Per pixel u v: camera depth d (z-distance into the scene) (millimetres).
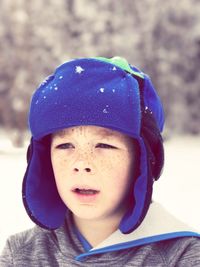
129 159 730
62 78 722
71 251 772
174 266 738
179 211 4391
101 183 714
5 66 16047
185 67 19844
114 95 702
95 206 721
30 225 3709
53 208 796
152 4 19469
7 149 12367
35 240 824
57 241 801
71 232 791
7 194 5531
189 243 749
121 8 19531
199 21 19859
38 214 783
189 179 6766
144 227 754
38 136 749
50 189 801
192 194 5414
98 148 713
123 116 699
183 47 19734
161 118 808
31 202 781
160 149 757
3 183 6586
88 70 718
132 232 750
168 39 19609
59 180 738
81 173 712
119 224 757
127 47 19109
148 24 19391
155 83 19375
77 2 19344
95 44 19062
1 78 16453
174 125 19703
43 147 797
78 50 18781
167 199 5098
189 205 4707
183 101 19812
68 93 705
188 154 11625
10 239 844
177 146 14750
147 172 711
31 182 785
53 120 709
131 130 702
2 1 16281
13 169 8234
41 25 18469
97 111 694
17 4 16141
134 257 747
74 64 728
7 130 16922
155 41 19516
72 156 718
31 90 15289
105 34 19156
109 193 721
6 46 16125
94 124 694
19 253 815
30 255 810
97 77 711
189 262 733
